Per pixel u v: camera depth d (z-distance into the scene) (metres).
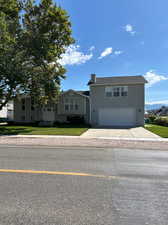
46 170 4.94
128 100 23.20
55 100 21.22
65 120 26.45
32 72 17.20
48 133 14.17
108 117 23.84
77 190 3.63
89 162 5.85
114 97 23.67
